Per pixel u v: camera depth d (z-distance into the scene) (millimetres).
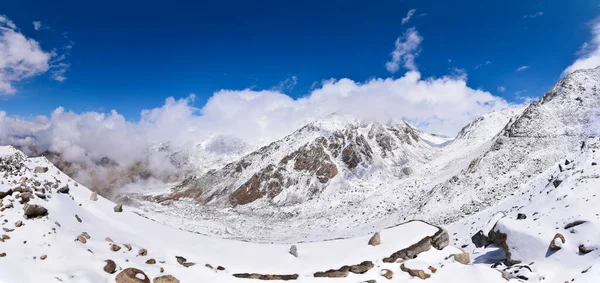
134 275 17266
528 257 27016
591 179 38188
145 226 26391
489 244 35062
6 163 26391
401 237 27547
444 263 24188
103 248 19359
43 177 27016
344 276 21734
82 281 15773
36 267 15984
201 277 19578
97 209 26500
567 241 26078
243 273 21391
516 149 103750
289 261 23797
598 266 21375
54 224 19234
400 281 21484
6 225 18172
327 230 129625
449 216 87375
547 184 55812
